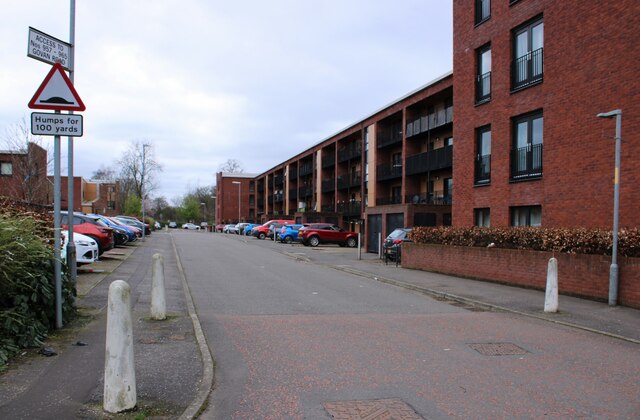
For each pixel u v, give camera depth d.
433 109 28.73
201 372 5.29
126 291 4.24
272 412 4.31
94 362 5.41
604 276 10.25
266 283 13.23
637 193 12.52
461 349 6.56
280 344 6.66
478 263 14.17
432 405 4.51
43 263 6.65
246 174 95.12
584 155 14.06
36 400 4.32
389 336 7.25
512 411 4.39
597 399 4.72
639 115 12.48
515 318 8.94
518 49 17.20
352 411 4.34
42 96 6.44
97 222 17.77
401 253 18.53
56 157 6.70
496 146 17.84
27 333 5.81
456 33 20.48
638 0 12.55
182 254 23.02
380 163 34.91
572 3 14.56
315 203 51.22
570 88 14.57
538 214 16.20
